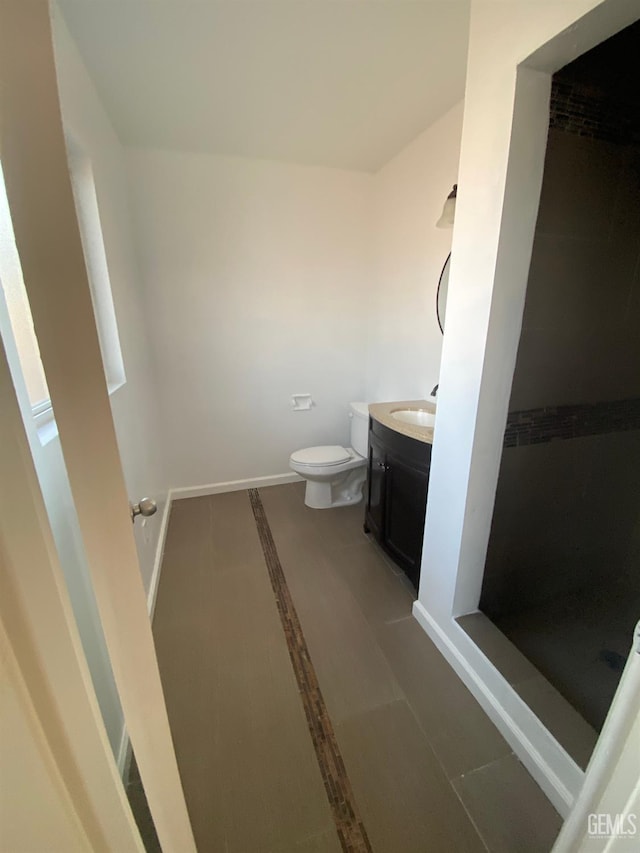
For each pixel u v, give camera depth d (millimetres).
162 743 660
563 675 1273
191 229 2252
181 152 2111
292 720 1182
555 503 1426
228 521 2402
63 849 431
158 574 1886
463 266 1124
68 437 459
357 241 2586
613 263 1176
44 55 375
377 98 1615
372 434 2045
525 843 892
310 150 2125
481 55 972
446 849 883
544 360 1192
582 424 1345
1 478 343
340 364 2824
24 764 376
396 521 1861
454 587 1344
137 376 1936
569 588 1608
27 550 368
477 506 1262
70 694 417
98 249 1513
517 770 1044
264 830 920
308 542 2172
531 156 960
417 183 2018
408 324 2248
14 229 383
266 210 2350
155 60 1361
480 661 1228
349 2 1116
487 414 1161
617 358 1312
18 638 362
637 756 489
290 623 1581
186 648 1458
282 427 2832
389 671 1354
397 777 1027
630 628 1467
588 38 788
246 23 1192
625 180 1106
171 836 691
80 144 1306
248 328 2539
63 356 441
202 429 2643
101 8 1123
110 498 519
